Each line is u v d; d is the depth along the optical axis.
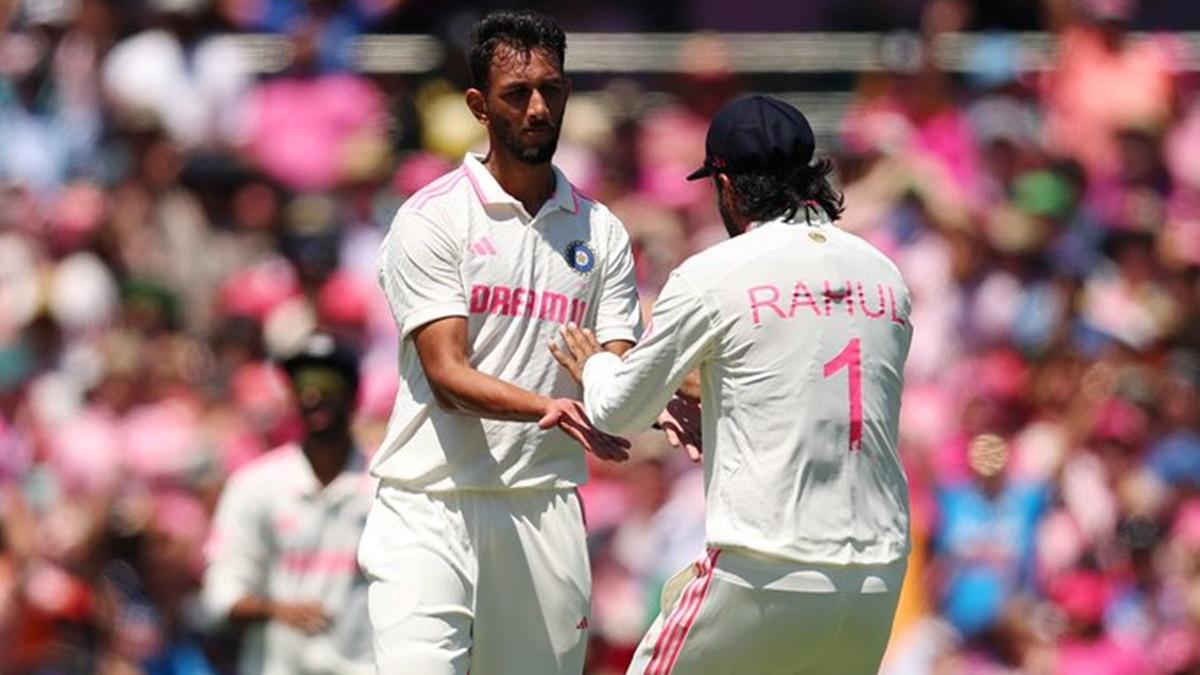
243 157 51.31
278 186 50.88
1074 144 52.09
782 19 53.75
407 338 25.98
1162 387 47.47
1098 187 51.62
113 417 45.91
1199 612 43.81
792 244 24.09
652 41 52.62
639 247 48.12
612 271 26.39
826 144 52.34
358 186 50.62
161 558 43.12
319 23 52.62
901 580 24.28
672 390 24.14
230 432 45.81
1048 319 48.69
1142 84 52.91
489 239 25.80
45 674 42.03
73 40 52.53
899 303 24.41
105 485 44.62
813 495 23.67
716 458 24.06
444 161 51.31
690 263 24.09
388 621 26.06
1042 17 53.69
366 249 49.31
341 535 36.81
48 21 52.59
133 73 51.53
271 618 36.53
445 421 26.08
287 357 37.12
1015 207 50.09
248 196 50.78
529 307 25.89
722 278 23.86
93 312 48.84
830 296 23.94
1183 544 44.75
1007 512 43.97
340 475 36.94
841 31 53.81
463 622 26.14
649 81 52.50
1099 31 53.34
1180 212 51.72
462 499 26.19
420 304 25.62
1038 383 47.25
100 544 43.12
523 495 26.33
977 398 46.69
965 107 52.41
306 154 51.09
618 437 24.56
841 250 24.25
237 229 50.56
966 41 52.97
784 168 24.38
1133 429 46.34
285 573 36.75
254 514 36.84
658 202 49.94
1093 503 44.72
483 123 26.02
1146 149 52.31
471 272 25.72
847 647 24.12
